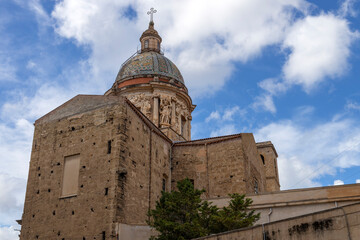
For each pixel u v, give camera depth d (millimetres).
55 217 34438
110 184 32906
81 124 37156
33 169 37969
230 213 27938
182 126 55125
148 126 39594
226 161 41250
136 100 51875
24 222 36000
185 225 27781
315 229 18953
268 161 57125
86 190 33906
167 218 29562
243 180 39719
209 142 42969
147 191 36750
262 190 47094
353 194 29766
